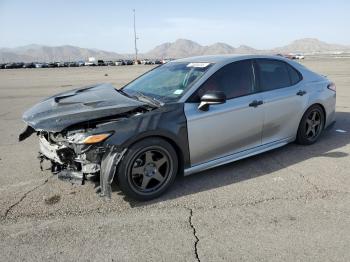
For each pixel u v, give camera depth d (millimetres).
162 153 4059
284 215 3605
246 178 4574
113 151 3713
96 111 3787
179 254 3002
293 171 4773
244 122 4711
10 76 31078
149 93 4668
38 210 3834
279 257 2922
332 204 3818
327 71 25297
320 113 5887
